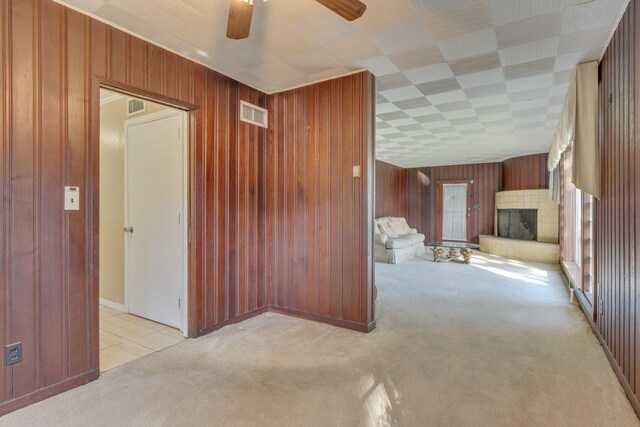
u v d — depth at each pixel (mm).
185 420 1758
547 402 1916
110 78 2240
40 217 1940
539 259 6977
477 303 3939
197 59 2777
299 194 3406
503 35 2377
